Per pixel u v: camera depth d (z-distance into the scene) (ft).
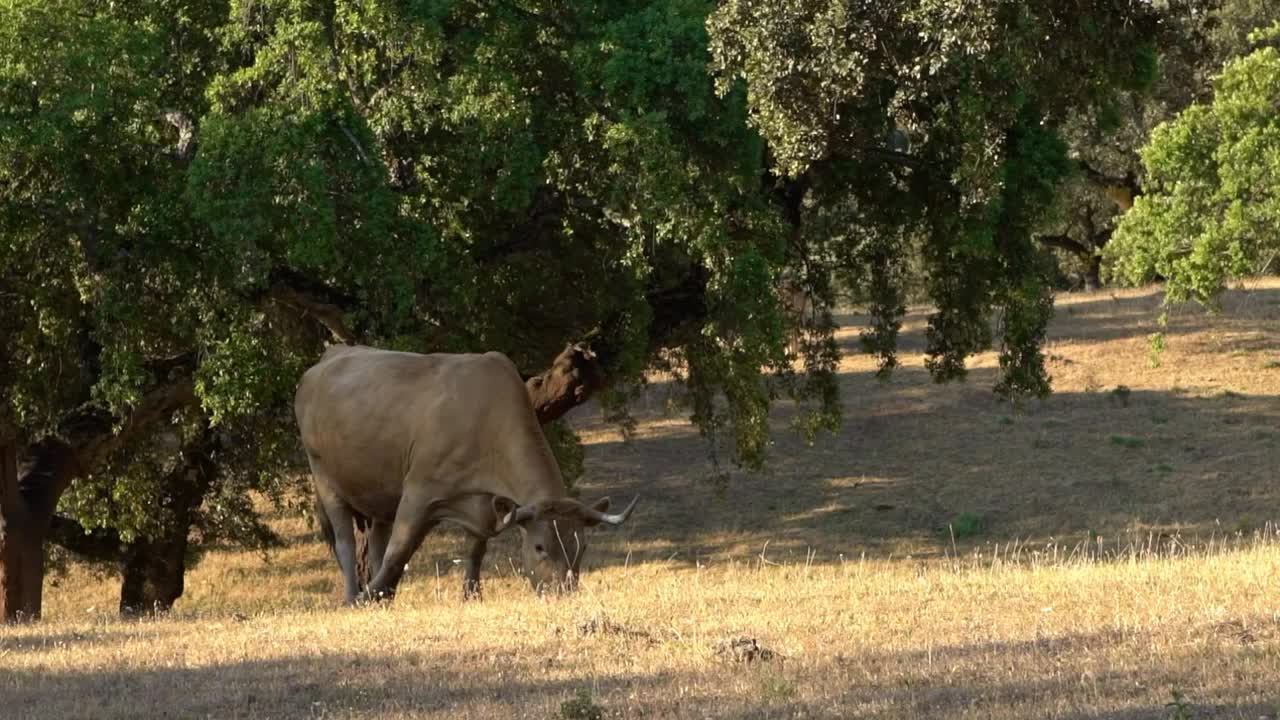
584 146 96.37
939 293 118.73
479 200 97.45
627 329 104.88
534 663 43.57
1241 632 41.42
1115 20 72.18
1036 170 103.40
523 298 109.40
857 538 155.63
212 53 100.78
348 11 90.89
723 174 92.84
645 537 160.45
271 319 101.55
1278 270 220.23
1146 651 39.83
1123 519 152.97
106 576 156.56
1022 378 118.73
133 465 119.24
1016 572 60.59
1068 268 275.39
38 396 101.04
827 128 74.59
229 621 60.90
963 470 176.24
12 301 99.91
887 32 71.20
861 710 34.73
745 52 75.72
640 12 93.86
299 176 87.10
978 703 35.19
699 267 110.52
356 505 72.90
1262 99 128.16
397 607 63.87
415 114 94.38
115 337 95.14
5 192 91.91
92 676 45.88
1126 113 198.18
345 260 91.20
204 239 93.35
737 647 42.78
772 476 179.93
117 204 93.91
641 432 202.08
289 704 40.40
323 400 72.54
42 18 89.15
